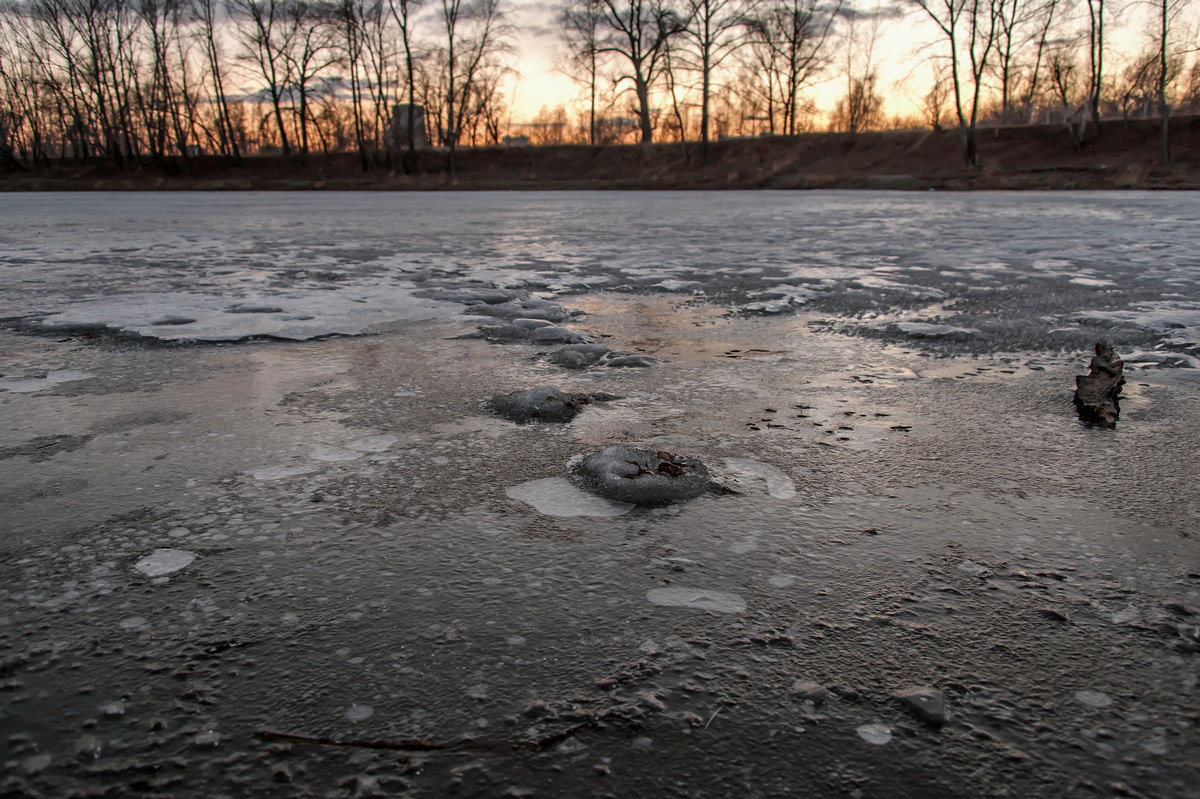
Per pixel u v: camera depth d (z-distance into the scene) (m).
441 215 17.31
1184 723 1.22
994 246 9.64
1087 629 1.48
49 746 1.17
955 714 1.24
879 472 2.31
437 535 1.88
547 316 5.06
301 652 1.40
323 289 6.20
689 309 5.38
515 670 1.35
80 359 3.80
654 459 2.29
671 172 39.72
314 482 2.22
